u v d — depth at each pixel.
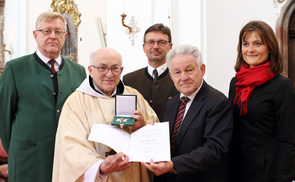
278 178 2.33
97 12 7.56
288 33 4.58
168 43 3.48
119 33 6.39
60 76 3.05
